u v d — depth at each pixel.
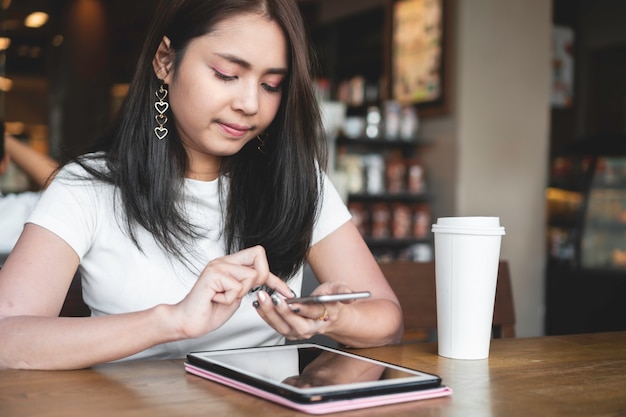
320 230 1.33
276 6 1.10
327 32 6.55
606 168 4.64
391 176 5.02
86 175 1.18
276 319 0.96
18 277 1.06
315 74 1.25
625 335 1.27
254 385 0.79
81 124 6.99
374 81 6.25
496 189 4.93
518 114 4.99
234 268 0.94
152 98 1.18
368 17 6.08
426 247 4.96
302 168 1.24
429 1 5.02
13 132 7.81
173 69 1.14
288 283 1.31
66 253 1.12
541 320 5.04
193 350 1.21
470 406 0.76
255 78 1.10
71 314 1.29
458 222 1.01
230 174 1.25
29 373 0.91
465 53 4.80
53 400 0.77
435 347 1.13
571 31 6.82
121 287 1.19
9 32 7.23
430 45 5.02
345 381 0.79
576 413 0.74
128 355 0.93
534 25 5.04
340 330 1.10
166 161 1.19
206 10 1.08
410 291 1.51
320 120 1.26
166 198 1.18
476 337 1.02
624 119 6.82
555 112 6.75
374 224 4.98
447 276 1.03
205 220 1.24
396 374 0.83
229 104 1.10
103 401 0.76
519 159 5.00
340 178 4.84
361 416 0.72
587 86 6.84
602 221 4.63
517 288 4.97
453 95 4.87
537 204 5.06
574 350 1.11
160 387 0.83
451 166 4.88
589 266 4.64
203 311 0.92
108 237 1.18
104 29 6.88
